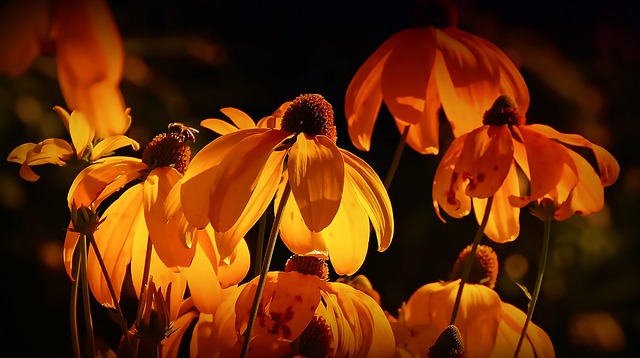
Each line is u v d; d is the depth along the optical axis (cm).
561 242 167
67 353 138
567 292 165
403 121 72
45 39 52
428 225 164
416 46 73
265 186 63
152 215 64
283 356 65
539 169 70
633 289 166
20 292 140
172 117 149
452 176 72
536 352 73
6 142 137
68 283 142
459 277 78
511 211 73
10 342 139
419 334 69
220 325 65
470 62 73
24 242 140
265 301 65
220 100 164
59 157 67
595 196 71
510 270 161
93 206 65
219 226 60
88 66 52
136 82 147
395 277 160
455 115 74
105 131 53
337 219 65
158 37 157
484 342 72
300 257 67
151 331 60
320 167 61
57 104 140
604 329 163
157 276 65
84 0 52
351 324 65
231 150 62
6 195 137
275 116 69
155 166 67
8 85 135
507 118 72
